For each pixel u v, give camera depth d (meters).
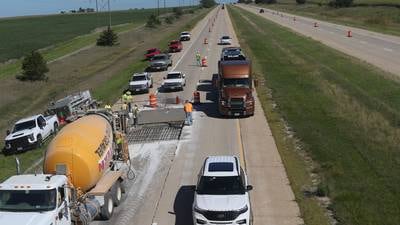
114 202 20.22
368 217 17.89
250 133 30.66
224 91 35.00
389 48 65.19
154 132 32.12
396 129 29.12
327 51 64.81
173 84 46.44
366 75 46.31
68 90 50.56
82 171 18.03
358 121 31.23
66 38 126.25
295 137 29.03
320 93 40.50
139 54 78.00
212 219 17.19
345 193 20.08
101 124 21.09
